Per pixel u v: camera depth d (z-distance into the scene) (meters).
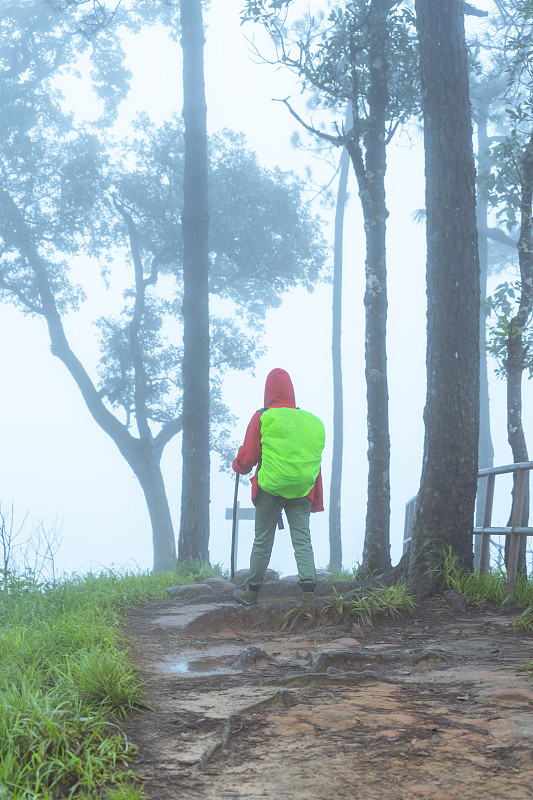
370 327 10.06
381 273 10.15
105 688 3.37
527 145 8.96
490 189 11.80
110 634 4.65
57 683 3.52
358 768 2.58
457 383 7.14
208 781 2.52
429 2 7.59
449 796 2.32
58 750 2.63
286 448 6.22
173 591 8.23
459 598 6.35
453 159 7.39
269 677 3.94
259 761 2.69
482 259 26.02
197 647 5.13
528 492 6.96
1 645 4.26
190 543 14.52
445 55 7.50
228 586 9.42
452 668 4.09
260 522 6.38
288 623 5.72
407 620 5.91
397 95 10.90
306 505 6.40
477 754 2.65
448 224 7.32
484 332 25.31
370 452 9.77
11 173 25.72
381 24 10.51
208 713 3.28
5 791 2.23
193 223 15.81
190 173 15.99
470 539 7.07
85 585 7.29
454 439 7.08
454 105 7.44
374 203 10.29
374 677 3.79
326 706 3.31
